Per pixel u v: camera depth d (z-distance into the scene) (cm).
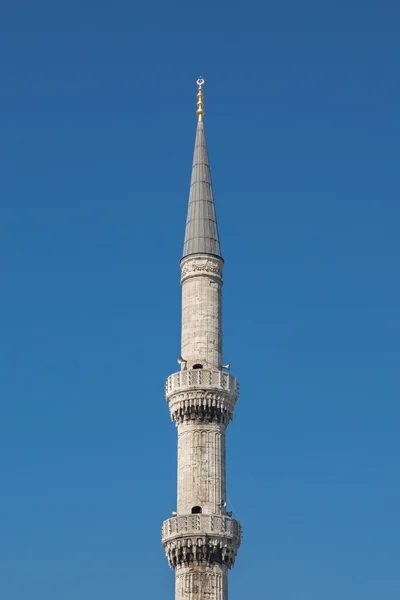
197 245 11069
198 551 9962
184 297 10975
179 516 10069
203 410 10438
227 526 10100
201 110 11894
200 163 11575
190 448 10381
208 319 10825
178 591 9988
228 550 10075
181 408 10481
